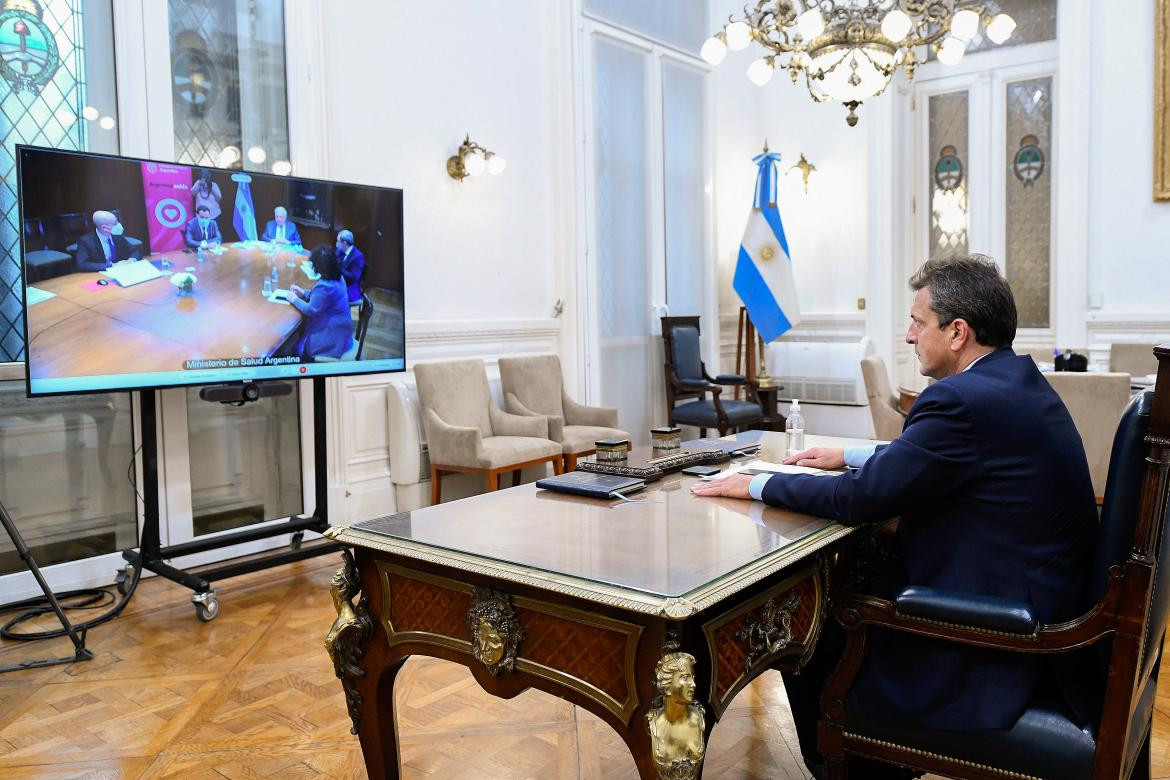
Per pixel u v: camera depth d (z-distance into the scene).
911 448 1.60
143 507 3.72
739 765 2.15
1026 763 1.44
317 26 4.30
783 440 2.81
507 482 5.27
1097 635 1.36
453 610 1.64
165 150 3.79
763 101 7.52
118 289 3.20
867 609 1.59
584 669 1.44
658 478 2.23
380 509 4.68
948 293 1.73
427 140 4.87
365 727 1.84
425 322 4.82
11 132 3.38
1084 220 6.10
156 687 2.67
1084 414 3.72
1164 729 2.28
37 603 3.47
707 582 1.37
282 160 4.25
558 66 5.62
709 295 7.08
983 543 1.58
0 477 3.40
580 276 5.79
